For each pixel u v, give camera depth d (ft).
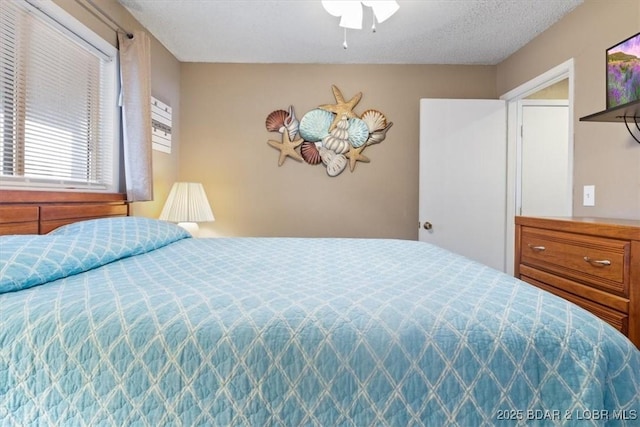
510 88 9.63
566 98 10.25
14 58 4.98
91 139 6.70
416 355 2.31
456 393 2.26
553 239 5.39
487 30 8.22
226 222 10.36
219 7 7.38
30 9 5.16
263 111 10.30
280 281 3.50
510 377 2.27
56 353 2.36
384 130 10.28
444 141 9.77
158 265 4.25
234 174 10.34
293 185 10.34
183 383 2.29
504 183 9.89
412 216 10.36
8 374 2.37
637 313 3.98
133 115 7.30
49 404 2.33
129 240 4.84
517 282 3.45
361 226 10.37
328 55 9.73
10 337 2.41
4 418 2.35
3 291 2.88
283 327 2.41
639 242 3.95
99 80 6.93
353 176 10.34
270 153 10.33
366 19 7.79
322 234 10.38
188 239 6.65
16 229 4.73
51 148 5.72
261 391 2.27
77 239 4.08
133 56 7.30
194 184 8.96
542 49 8.27
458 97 10.27
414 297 2.90
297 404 2.26
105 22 6.76
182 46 9.25
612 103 5.88
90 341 2.37
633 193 5.86
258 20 7.89
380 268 4.17
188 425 2.25
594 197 6.66
